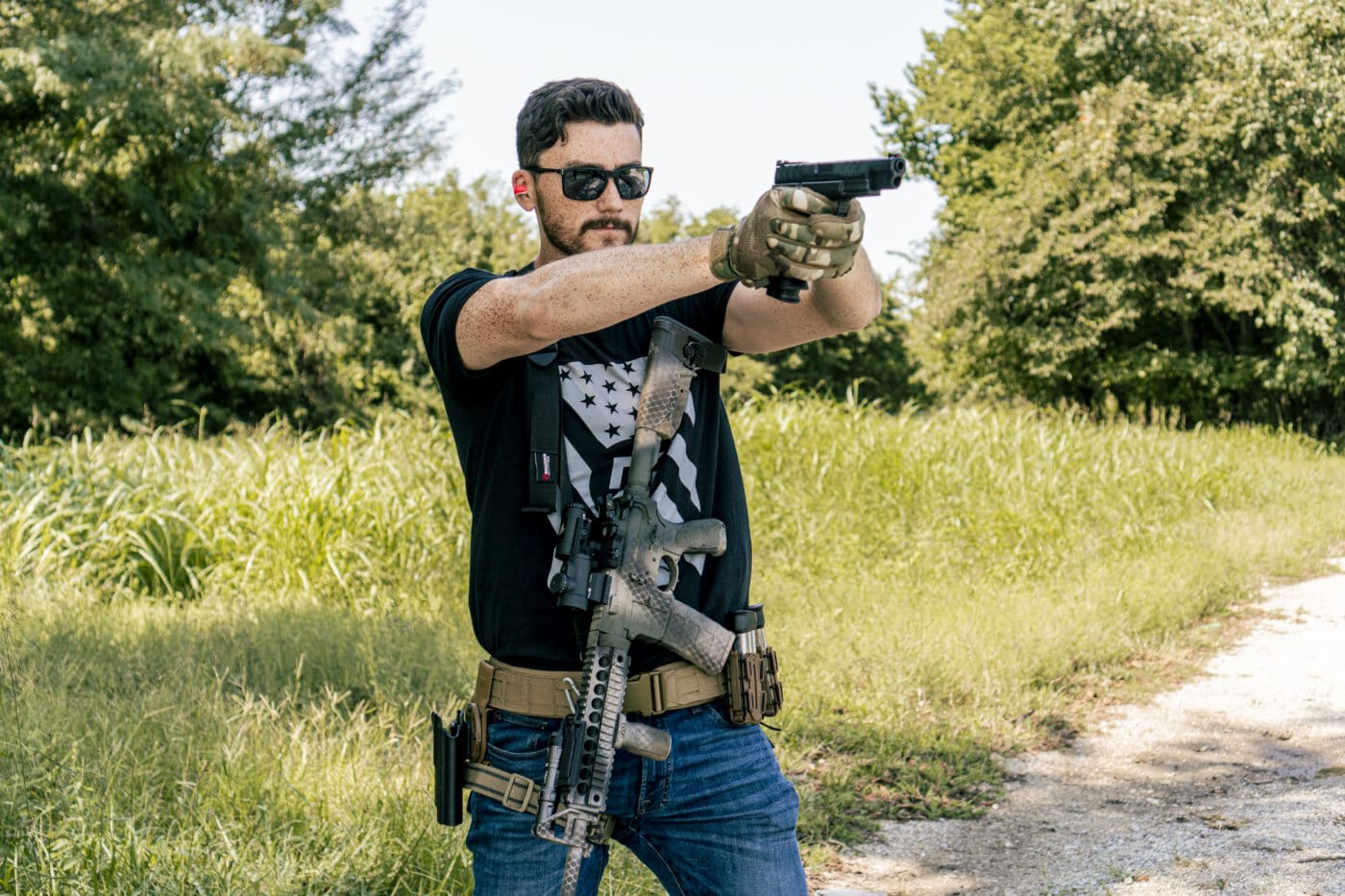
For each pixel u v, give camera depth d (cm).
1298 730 558
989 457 1072
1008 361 2228
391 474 867
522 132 205
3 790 350
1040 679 619
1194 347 2261
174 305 1919
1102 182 2023
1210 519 1084
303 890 323
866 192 157
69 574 736
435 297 203
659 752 191
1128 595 776
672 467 201
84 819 334
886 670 589
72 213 1841
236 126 1859
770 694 202
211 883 314
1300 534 1041
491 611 201
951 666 603
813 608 730
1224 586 842
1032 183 2112
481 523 201
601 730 187
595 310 171
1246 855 409
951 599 762
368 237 2319
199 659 548
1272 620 777
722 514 208
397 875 330
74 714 430
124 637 587
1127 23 2098
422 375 2658
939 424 1188
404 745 439
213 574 774
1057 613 720
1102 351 2186
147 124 1705
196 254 2012
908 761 502
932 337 2339
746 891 196
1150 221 2023
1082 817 452
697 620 195
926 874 399
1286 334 2016
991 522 914
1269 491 1251
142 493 829
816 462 979
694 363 203
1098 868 402
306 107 2139
